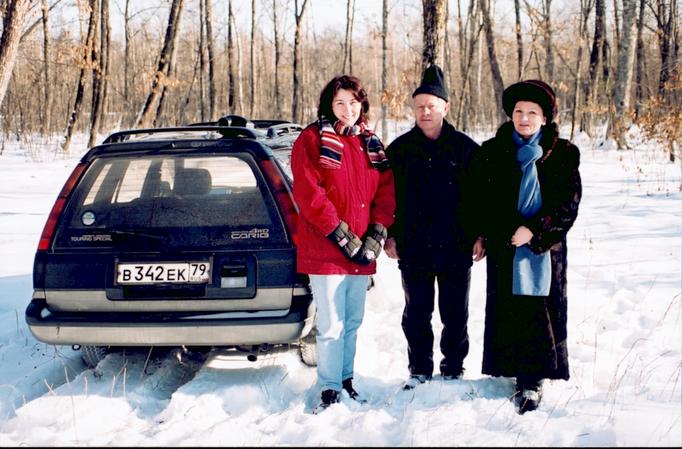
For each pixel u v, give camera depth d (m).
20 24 7.69
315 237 3.18
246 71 57.94
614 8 28.27
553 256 3.26
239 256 3.28
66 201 3.44
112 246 3.34
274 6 31.20
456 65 40.22
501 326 3.28
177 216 3.38
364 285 3.39
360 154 3.23
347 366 3.44
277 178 3.40
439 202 3.35
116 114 40.81
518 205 3.19
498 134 3.33
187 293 3.28
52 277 3.34
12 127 30.03
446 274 3.46
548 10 26.08
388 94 15.56
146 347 4.15
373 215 3.31
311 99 50.53
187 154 3.44
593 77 23.97
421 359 3.55
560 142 3.21
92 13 20.30
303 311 3.23
